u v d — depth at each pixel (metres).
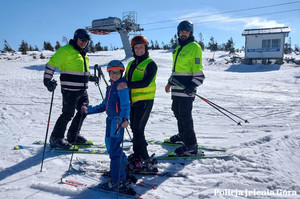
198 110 7.38
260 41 31.20
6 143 4.27
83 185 2.88
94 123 5.94
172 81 3.71
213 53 43.03
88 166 3.42
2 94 9.48
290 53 50.28
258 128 5.43
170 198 2.64
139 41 3.15
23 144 4.24
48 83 3.57
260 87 13.14
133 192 2.69
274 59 32.34
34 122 5.83
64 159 3.64
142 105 3.24
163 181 3.04
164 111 7.27
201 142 4.56
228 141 4.61
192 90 3.62
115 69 2.92
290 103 8.51
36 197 2.58
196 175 3.21
